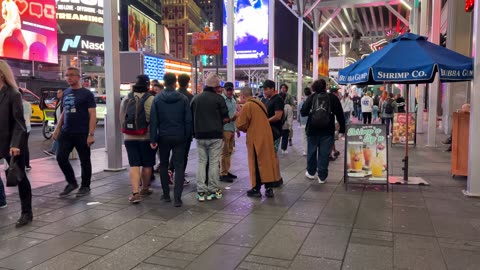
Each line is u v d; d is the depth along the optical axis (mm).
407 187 7727
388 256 4457
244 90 7043
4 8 50312
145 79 6785
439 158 11344
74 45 78938
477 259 4375
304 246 4754
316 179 8492
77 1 79062
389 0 30672
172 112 6418
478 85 6785
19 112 5363
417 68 6809
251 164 6977
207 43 15992
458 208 6281
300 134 18734
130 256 4488
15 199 6855
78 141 7004
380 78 6953
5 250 4660
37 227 5445
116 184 7984
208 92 6781
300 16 29625
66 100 6980
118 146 9297
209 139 6742
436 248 4676
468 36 18938
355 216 5891
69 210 6230
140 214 6023
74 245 4809
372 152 7531
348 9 40125
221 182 8219
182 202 6688
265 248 4703
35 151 13328
